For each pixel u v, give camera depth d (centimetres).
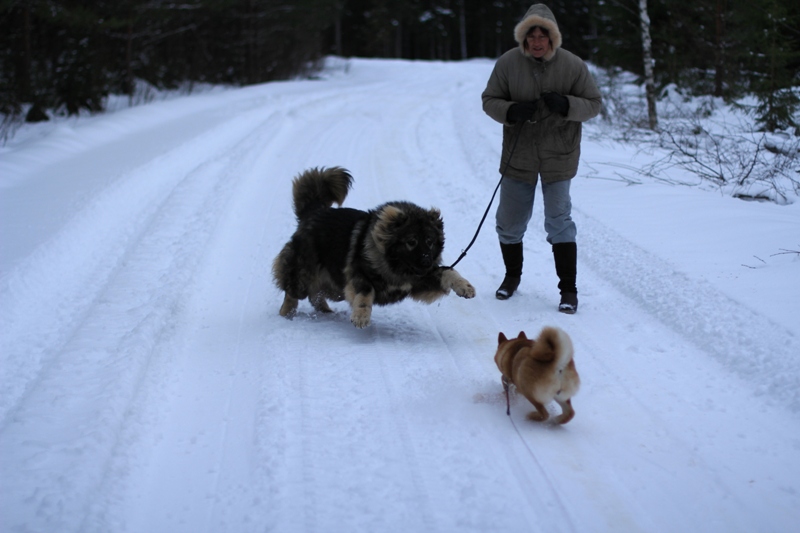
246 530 301
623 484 323
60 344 528
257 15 2964
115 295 607
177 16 2520
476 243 777
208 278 674
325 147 1338
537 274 670
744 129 1271
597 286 618
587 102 556
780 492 311
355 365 473
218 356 499
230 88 2942
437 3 6675
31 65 1886
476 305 599
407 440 369
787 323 461
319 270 574
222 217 861
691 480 324
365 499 317
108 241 806
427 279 535
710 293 535
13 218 830
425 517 303
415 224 513
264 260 729
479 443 364
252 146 1323
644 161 1097
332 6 3794
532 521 298
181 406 423
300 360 482
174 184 1076
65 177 1059
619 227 746
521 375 372
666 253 643
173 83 2689
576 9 5053
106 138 1459
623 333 508
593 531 290
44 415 395
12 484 328
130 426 387
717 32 1664
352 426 386
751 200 870
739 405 390
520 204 593
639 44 1862
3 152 1317
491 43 6950
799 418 368
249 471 346
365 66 4066
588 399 411
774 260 587
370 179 1077
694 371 437
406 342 522
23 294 614
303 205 632
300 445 366
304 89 2583
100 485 331
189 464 357
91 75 1931
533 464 342
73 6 1884
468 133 1463
